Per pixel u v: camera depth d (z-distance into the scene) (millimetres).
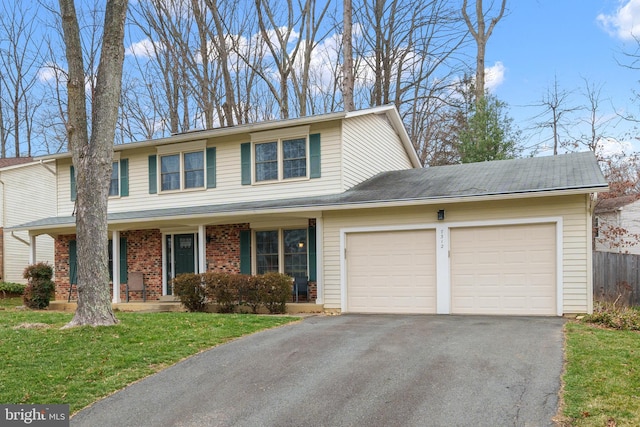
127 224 14867
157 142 15859
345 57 19188
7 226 22703
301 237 14039
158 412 5438
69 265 17500
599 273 17562
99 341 8023
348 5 19234
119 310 14945
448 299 11461
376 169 16344
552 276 10656
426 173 15125
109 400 5793
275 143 14547
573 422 4691
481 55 22344
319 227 12680
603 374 5848
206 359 7230
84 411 5504
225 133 14867
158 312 12812
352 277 12477
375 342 7938
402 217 12016
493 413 5000
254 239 14555
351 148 14414
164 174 16125
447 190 11758
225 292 12688
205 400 5723
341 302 12453
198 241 15453
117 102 9711
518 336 8070
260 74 22500
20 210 23469
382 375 6273
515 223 10945
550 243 10695
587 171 11516
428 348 7426
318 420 5074
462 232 11469
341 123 13820
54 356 7238
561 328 8789
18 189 23438
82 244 9297
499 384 5758
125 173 16672
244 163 14883
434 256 11727
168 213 14375
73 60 9625
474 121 21938
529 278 10852
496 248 11148
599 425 4582
